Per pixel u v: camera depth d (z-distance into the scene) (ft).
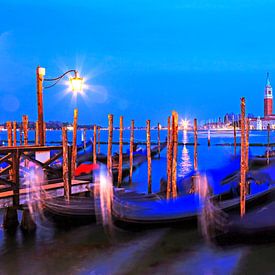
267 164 77.82
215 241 27.61
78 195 34.19
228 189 38.24
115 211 30.96
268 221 27.37
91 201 31.83
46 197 31.58
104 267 23.81
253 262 24.21
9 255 25.77
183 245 27.37
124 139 260.01
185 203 31.09
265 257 24.90
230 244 27.22
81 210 31.76
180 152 138.51
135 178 69.82
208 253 25.81
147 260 24.80
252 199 34.04
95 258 25.27
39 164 33.65
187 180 42.65
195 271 23.06
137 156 85.35
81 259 25.11
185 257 25.21
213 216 28.91
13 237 29.32
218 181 42.39
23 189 32.24
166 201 32.17
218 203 31.65
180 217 30.01
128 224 30.40
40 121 38.63
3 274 22.76
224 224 27.78
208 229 28.71
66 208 31.71
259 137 275.59
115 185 58.54
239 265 23.85
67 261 24.75
